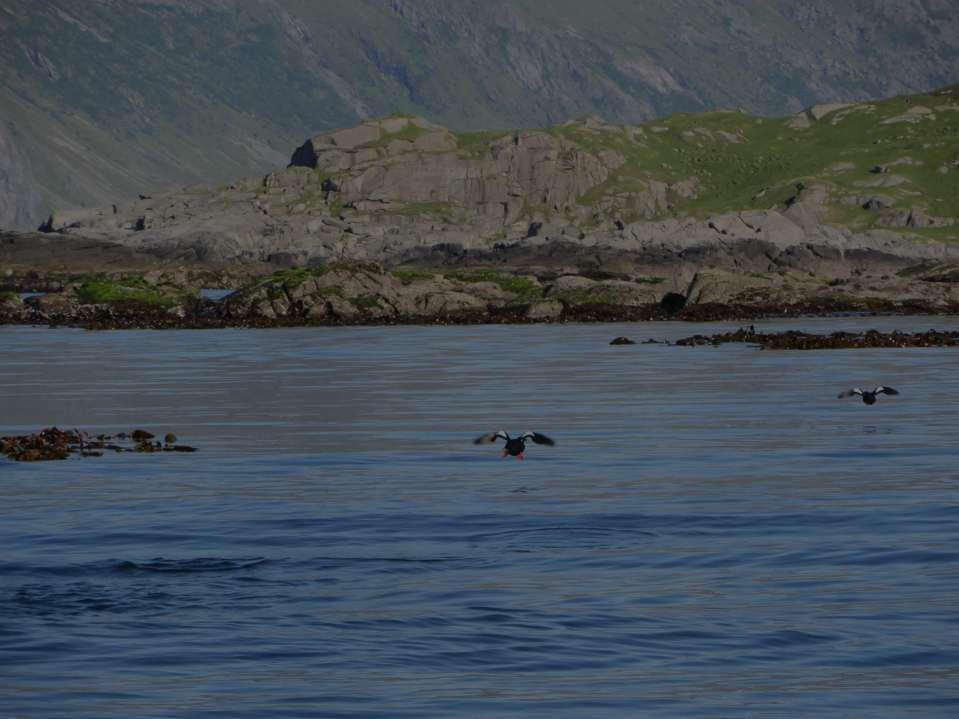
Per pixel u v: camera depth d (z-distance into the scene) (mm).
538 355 143750
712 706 31234
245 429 81812
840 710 30938
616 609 39125
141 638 36719
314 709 31156
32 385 111250
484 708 31188
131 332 192375
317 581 42750
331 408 93000
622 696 31938
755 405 93625
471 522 52125
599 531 50312
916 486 59281
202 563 45156
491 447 73375
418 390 105562
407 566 44719
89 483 61875
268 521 52438
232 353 148250
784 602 39719
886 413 88250
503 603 39875
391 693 32250
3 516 53562
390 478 63156
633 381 112625
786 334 165000
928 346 152500
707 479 62094
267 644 36125
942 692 31969
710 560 45312
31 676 33562
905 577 42438
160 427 83188
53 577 43125
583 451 71875
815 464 66438
